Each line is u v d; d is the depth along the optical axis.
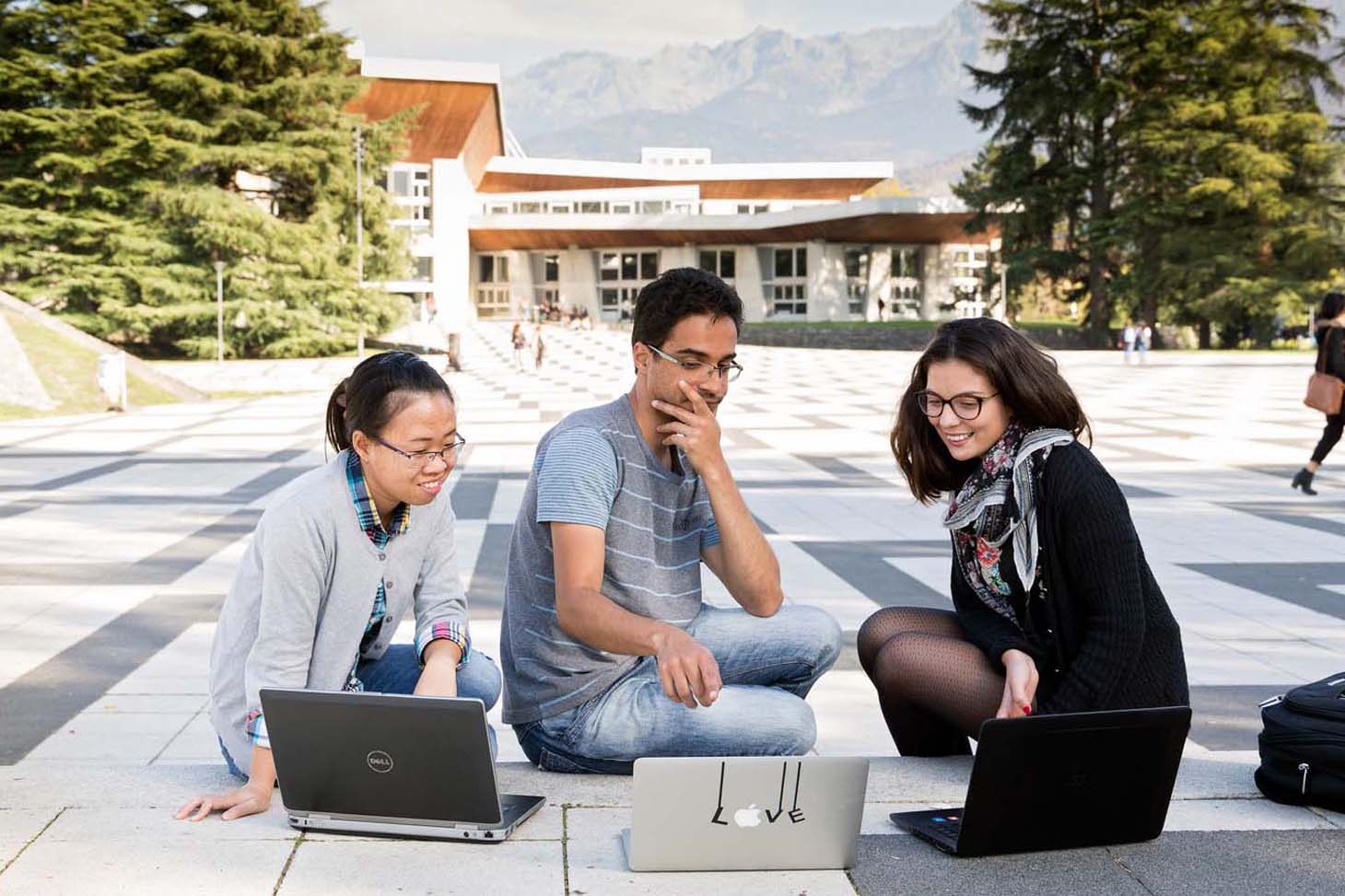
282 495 2.93
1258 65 45.94
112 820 2.86
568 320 61.09
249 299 35.47
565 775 3.26
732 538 3.03
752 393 24.75
